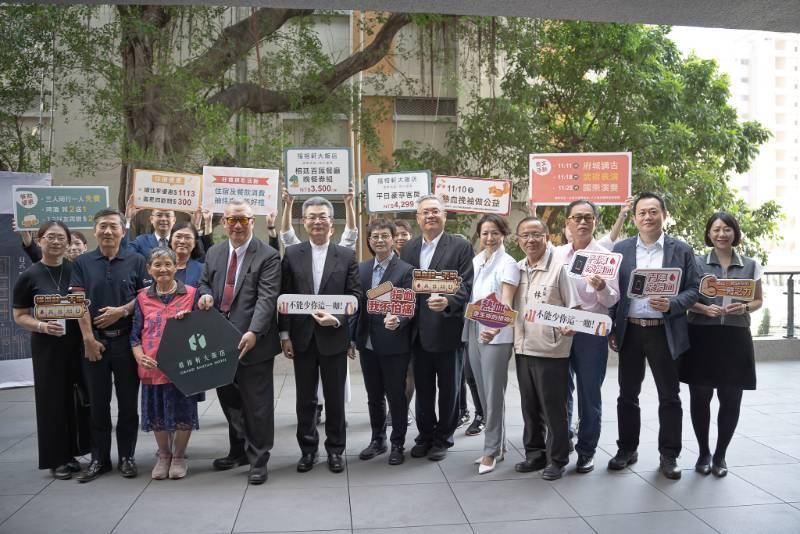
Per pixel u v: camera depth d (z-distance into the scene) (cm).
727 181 998
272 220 526
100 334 411
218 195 541
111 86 707
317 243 425
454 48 889
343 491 385
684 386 652
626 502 362
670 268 387
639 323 402
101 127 730
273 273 414
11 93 746
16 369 686
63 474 410
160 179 535
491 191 559
